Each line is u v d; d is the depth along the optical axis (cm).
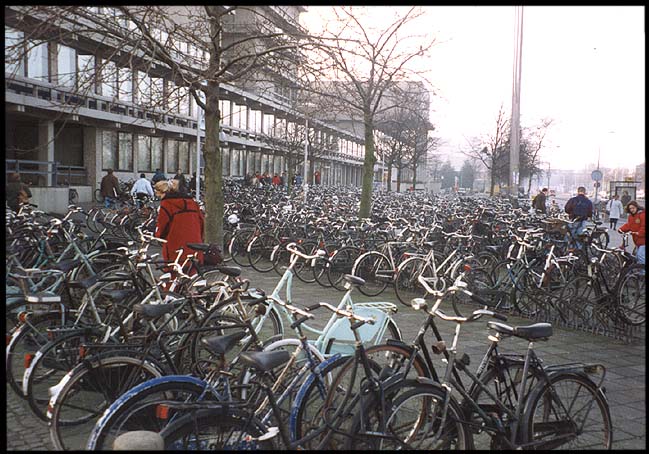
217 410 296
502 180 4172
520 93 2169
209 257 705
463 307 815
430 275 859
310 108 1497
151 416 311
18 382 424
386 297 897
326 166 3953
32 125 2466
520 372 363
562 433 363
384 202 1989
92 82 746
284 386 352
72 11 655
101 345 370
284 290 929
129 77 841
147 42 736
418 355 360
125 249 584
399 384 329
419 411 337
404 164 3822
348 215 1506
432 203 2078
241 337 376
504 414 353
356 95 1395
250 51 960
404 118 2525
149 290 519
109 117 2444
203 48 887
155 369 373
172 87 902
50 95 2028
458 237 995
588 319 733
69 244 704
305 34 902
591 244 1105
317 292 922
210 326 425
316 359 368
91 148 2661
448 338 666
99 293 496
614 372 575
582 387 374
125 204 1673
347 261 966
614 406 482
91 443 293
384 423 323
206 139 905
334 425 326
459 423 343
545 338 361
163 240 648
